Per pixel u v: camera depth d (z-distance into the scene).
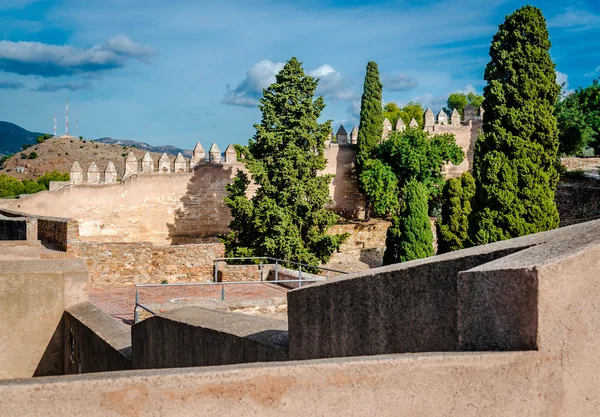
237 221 29.56
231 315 6.14
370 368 2.71
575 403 2.92
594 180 37.47
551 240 3.36
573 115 43.00
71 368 9.23
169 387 2.51
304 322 4.49
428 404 2.74
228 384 2.57
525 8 25.34
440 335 3.46
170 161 39.12
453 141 39.91
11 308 9.34
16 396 2.34
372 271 4.11
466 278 3.11
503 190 24.09
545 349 2.83
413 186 28.73
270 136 29.41
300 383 2.64
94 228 35.78
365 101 39.69
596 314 2.97
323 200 29.41
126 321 12.12
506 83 25.11
